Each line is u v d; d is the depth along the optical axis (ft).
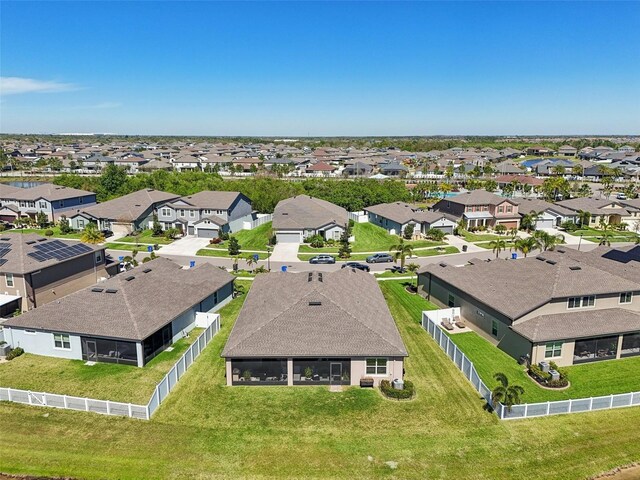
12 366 111.04
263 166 599.98
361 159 652.48
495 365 115.14
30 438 85.10
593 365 115.44
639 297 126.11
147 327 112.78
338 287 127.24
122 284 126.31
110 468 78.13
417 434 87.45
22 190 307.78
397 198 359.87
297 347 102.58
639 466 79.97
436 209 325.83
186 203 280.51
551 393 102.17
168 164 570.05
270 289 133.28
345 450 82.84
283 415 93.04
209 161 625.00
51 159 616.80
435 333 129.18
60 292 153.48
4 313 139.85
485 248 241.35
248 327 110.42
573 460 80.94
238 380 104.06
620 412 94.68
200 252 232.12
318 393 101.19
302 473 77.41
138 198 291.99
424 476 77.00
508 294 127.85
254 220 314.14
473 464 79.77
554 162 585.22
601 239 263.90
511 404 91.50
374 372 104.27
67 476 76.64
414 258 221.46
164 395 98.27
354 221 303.68
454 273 151.43
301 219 257.34
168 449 82.58
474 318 135.85
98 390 101.09
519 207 303.68
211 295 146.00
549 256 142.10
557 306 120.57
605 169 512.22
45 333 115.03
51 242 160.15
